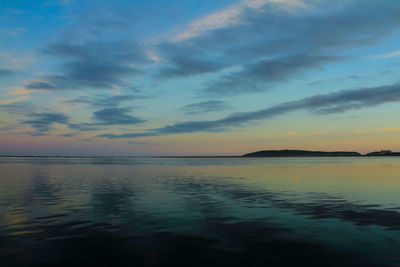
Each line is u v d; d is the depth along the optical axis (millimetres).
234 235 11508
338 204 18578
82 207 17703
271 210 16594
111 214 15531
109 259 8984
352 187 28109
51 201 19969
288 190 25922
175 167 82375
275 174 47969
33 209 17031
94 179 38875
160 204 18734
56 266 8477
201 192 24688
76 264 8617
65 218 14609
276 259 8961
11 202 19562
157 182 34344
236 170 63344
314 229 12406
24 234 11664
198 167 82188
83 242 10633
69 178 40750
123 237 11258
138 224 13305
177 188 27812
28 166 87250
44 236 11398
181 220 14086
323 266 8445
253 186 29531
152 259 8984
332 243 10492
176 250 9766
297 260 8898
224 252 9609
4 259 8969
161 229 12430
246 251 9672
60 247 10086
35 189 27047
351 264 8570
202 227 12766
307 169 63719
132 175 46906
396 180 35344
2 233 11812
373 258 9039
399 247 10047
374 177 40094
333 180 35812
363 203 18906
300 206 17875
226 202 19469
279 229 12391
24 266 8445
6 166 87188
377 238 11055
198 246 10172
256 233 11781
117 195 22906
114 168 74812
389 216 14961
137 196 22359
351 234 11602
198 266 8445
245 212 16047
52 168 73875
